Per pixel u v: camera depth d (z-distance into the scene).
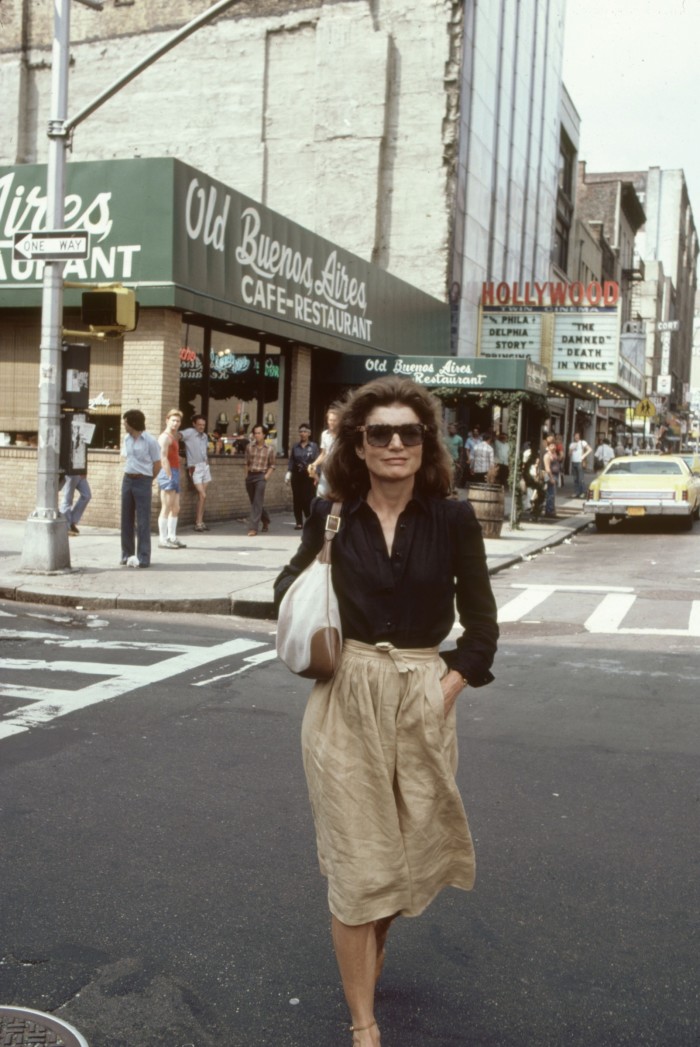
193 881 3.90
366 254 28.81
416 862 2.81
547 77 40.50
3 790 4.87
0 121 31.34
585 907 3.75
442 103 28.25
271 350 20.42
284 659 2.80
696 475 27.09
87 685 6.99
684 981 3.23
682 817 4.69
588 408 51.81
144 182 15.62
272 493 20.47
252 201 17.84
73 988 3.11
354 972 2.75
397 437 2.74
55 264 11.27
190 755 5.48
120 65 30.44
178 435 15.72
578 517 24.28
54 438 11.47
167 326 16.02
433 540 2.83
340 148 28.78
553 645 8.95
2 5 27.72
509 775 5.27
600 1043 2.89
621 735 6.04
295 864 4.08
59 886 3.84
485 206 32.34
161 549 14.07
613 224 62.22
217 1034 2.88
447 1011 3.04
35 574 11.37
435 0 28.09
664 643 9.06
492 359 20.73
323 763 2.78
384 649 2.76
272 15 29.16
